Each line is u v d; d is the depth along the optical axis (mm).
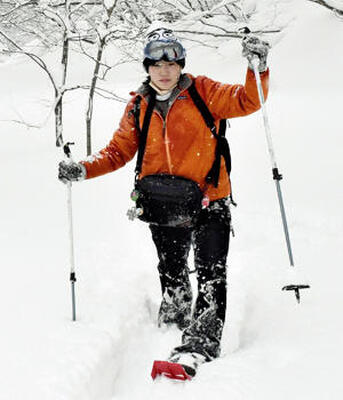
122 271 3627
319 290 3258
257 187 5422
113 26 6941
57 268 3613
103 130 8562
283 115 8188
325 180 5434
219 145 2645
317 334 2641
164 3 10375
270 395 2123
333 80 10125
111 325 2797
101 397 2350
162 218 2611
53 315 2898
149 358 2727
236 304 3201
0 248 3973
